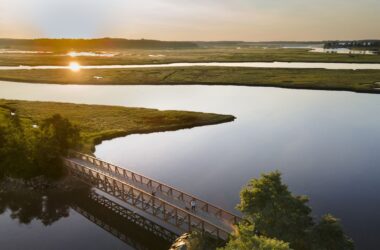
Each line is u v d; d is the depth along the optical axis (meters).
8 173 58.66
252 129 89.75
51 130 59.94
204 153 71.81
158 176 60.09
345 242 32.25
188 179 58.72
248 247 26.69
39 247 41.72
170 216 42.22
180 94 139.50
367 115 103.19
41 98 130.25
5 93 141.62
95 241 43.03
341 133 85.50
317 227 33.12
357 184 55.72
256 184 35.38
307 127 91.25
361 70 186.12
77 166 55.38
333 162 65.75
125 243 42.66
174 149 74.50
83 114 100.19
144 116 98.38
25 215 48.97
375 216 45.69
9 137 61.19
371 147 74.31
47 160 57.47
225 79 168.50
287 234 32.34
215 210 43.09
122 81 167.25
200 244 36.03
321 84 150.50
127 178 53.19
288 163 65.56
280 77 169.62
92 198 53.62
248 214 34.44
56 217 48.62
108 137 81.62
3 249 41.19
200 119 96.19
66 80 170.62
